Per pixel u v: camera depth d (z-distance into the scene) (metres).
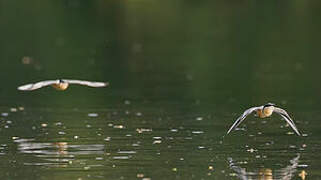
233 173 34.28
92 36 86.56
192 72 65.12
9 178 33.31
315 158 36.97
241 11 102.75
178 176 33.78
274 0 109.06
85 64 69.44
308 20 95.38
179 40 84.19
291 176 33.91
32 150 38.31
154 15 100.56
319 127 44.00
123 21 96.50
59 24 93.56
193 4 108.12
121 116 47.06
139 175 33.88
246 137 41.50
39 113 48.16
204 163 36.00
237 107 50.22
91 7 104.44
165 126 44.09
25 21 95.19
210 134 42.12
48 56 74.00
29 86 30.70
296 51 76.38
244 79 61.72
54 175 33.78
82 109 49.47
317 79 61.25
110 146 39.12
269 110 31.08
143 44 81.75
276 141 40.53
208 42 82.50
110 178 33.38
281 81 60.59
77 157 36.91
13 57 73.69
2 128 43.53
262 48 78.44
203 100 52.75
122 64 69.50
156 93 55.44
